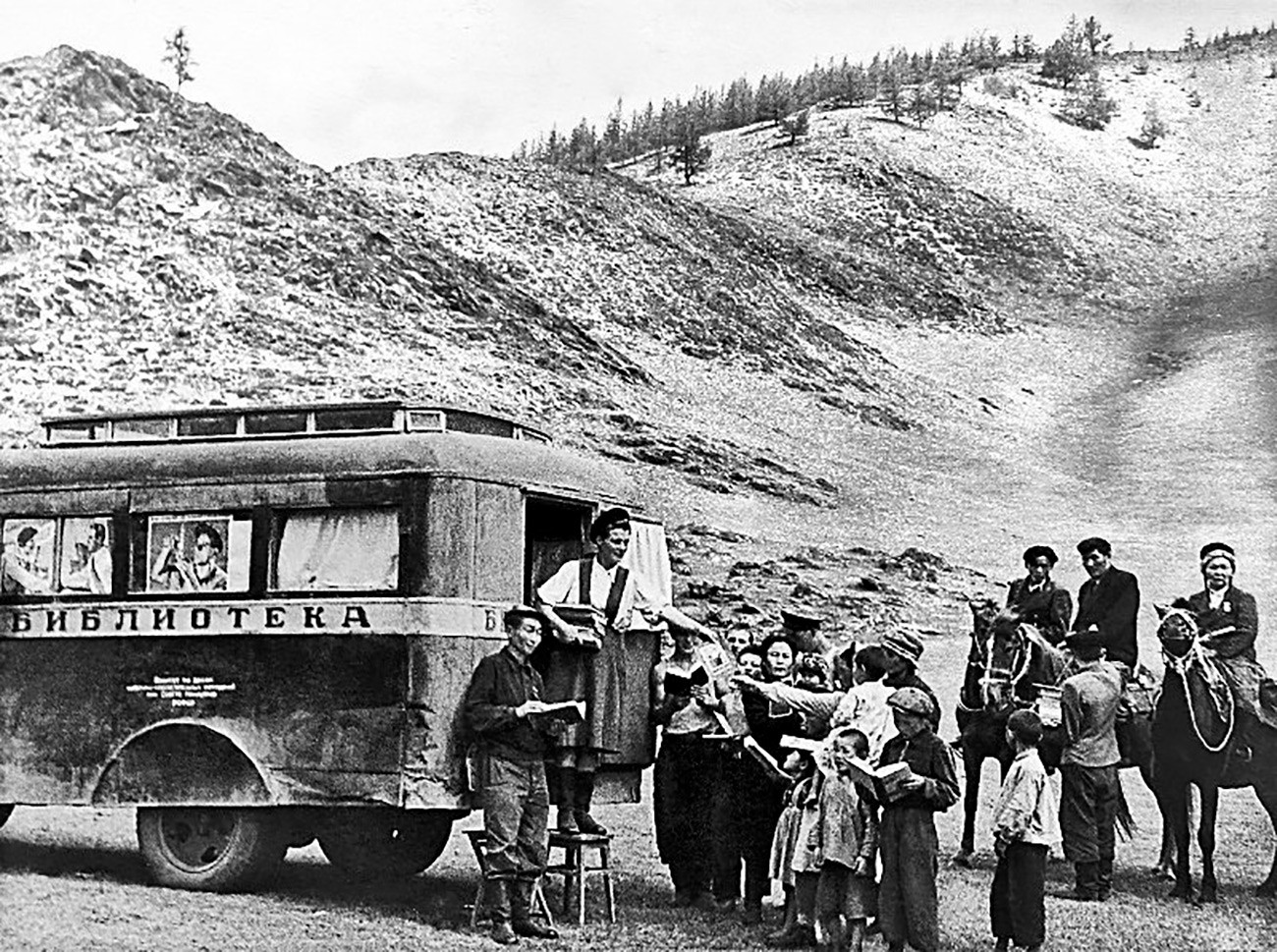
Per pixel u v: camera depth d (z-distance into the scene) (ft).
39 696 36.17
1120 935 33.53
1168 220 327.67
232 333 131.64
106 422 38.29
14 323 119.75
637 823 49.73
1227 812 52.65
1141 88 413.18
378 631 33.78
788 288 240.32
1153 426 172.96
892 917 30.45
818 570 100.48
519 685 32.68
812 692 33.91
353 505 34.50
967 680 43.04
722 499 120.78
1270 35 436.35
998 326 244.22
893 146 346.74
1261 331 234.17
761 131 368.48
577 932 32.86
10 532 36.91
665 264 216.74
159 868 35.76
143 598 35.73
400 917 33.91
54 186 141.90
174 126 160.66
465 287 162.71
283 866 40.11
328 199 164.25
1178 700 37.63
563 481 37.09
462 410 37.55
